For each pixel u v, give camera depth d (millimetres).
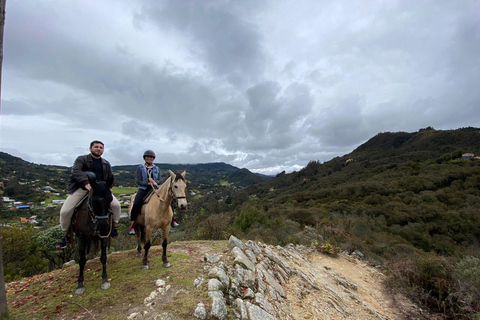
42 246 12039
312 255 10117
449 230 25422
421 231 25562
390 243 18516
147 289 3725
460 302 6012
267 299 4090
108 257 5352
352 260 10781
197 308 3088
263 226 17828
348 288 7172
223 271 4293
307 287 5621
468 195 32625
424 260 7426
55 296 3580
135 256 5395
